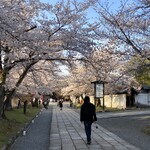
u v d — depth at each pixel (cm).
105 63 1886
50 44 1652
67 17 1656
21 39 1275
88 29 1716
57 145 1221
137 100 4941
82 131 1789
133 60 1836
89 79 4525
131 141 1313
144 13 1591
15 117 2378
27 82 2752
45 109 5478
